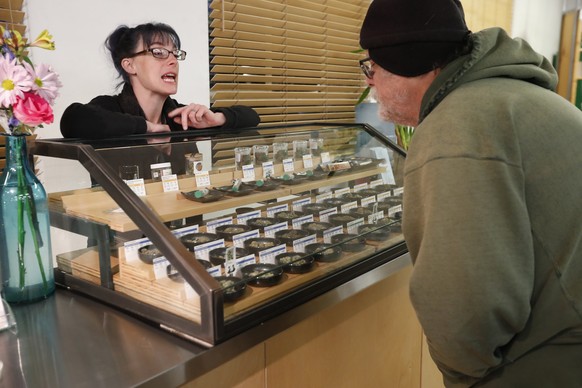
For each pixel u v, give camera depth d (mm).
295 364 1396
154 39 2109
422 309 1003
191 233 1320
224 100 2789
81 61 2100
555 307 1016
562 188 975
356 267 1500
